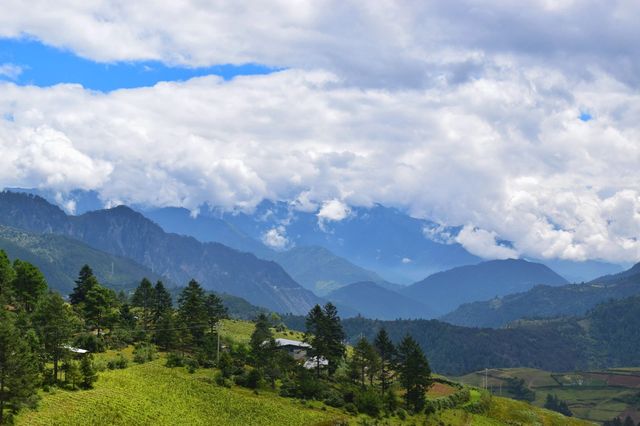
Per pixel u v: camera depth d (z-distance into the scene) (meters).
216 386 159.62
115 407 124.38
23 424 105.81
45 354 131.50
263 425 139.50
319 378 193.62
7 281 178.38
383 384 195.25
